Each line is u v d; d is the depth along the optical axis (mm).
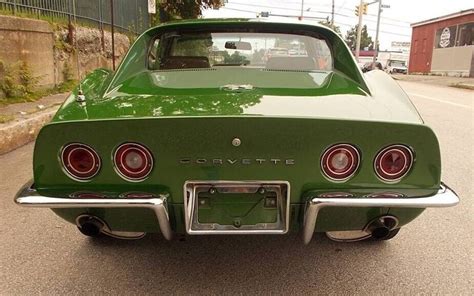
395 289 2418
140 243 2934
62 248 2867
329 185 2045
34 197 2020
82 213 2209
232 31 3143
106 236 2963
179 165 2020
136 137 1981
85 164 2029
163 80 2645
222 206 2104
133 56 2887
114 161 2020
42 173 2051
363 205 1976
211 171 2031
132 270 2602
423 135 1981
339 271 2600
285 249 2857
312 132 1967
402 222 2273
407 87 17812
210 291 2383
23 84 7379
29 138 5703
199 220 2107
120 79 2676
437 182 2051
